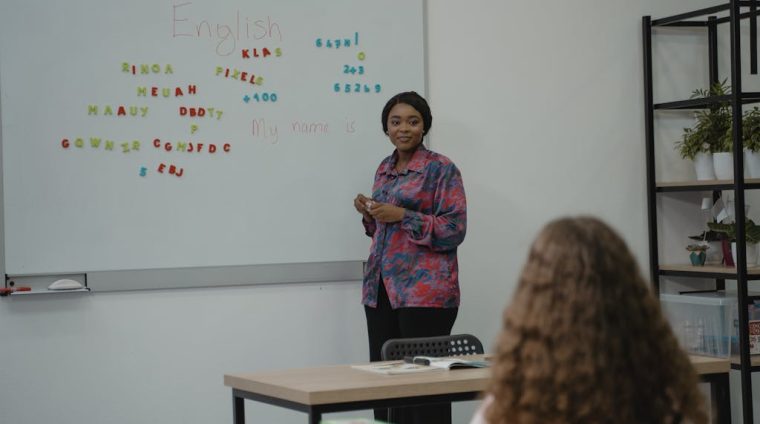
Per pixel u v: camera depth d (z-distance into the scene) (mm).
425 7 4082
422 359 2604
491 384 1209
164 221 3701
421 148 3582
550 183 4297
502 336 1208
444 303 3475
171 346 3727
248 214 3812
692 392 1209
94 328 3631
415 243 3438
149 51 3686
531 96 4266
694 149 4301
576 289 1156
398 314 3518
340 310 3959
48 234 3559
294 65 3879
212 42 3770
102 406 3641
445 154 4121
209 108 3764
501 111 4211
